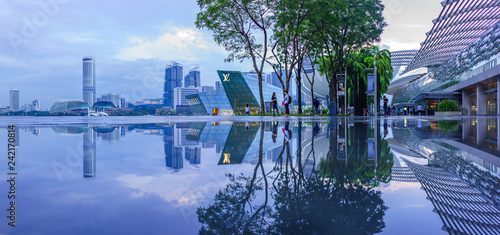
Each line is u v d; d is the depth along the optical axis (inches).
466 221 32.7
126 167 67.6
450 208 38.8
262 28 1115.9
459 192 47.2
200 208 38.8
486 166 70.4
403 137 167.5
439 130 248.7
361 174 60.7
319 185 51.3
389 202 40.6
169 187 49.8
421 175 59.3
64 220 32.6
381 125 330.0
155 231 30.0
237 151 99.5
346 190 47.6
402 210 36.1
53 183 51.0
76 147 106.6
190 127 273.7
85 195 43.8
